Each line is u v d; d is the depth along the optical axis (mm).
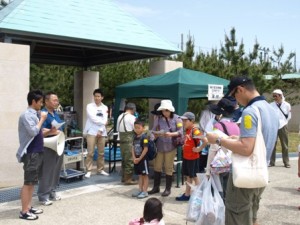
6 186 6914
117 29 8977
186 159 6301
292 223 5270
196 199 4645
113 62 11391
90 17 8914
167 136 6562
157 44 9094
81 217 5449
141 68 19969
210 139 3510
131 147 7445
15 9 7805
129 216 5500
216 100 7398
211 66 17719
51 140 5898
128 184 7500
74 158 7914
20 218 5352
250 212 3486
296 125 22750
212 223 4410
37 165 5328
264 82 18094
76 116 12117
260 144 3262
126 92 8859
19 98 6969
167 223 5184
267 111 3402
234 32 19219
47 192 6027
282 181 8016
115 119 9281
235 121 4738
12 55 6906
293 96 23047
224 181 4789
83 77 12039
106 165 9711
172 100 7453
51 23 7855
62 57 12164
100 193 6836
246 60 19109
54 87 17609
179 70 8039
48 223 5180
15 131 6945
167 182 6688
